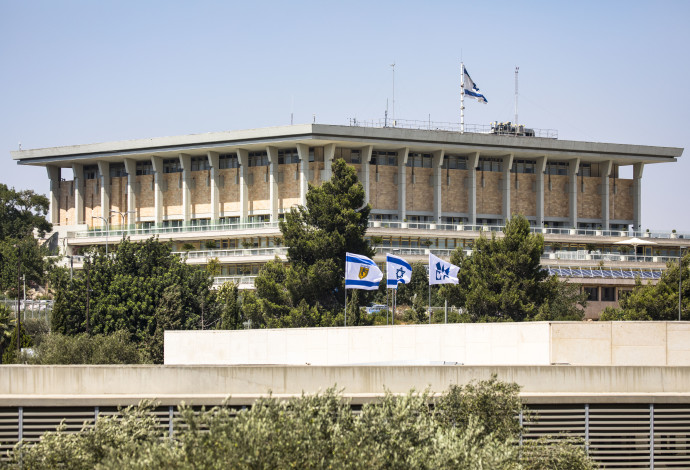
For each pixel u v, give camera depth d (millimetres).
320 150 158125
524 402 38438
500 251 110812
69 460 32844
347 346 60625
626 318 109375
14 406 38406
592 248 165500
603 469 39062
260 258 149375
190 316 111688
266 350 65312
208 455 28609
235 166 166000
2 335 100000
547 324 48344
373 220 158625
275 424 29703
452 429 32188
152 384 39438
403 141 157750
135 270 116625
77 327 108812
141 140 166000
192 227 160875
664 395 39531
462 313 112688
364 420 30516
